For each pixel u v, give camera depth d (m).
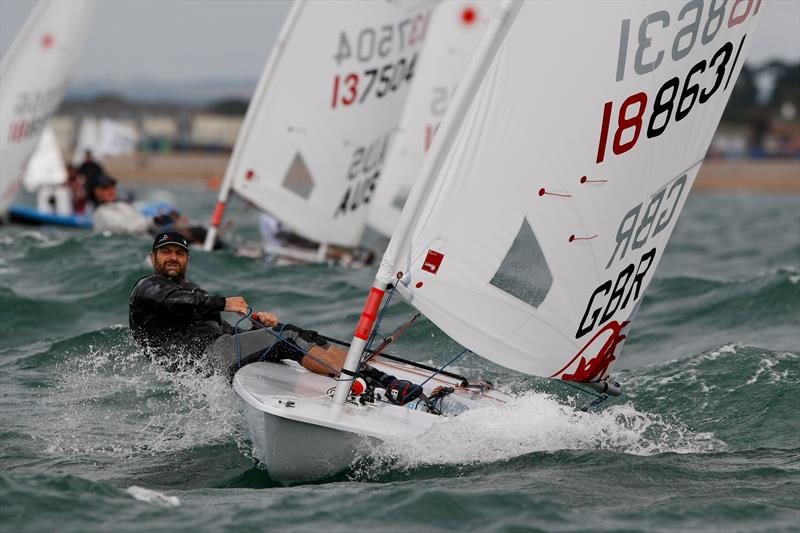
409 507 18.25
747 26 21.64
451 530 17.45
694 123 21.59
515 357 21.47
